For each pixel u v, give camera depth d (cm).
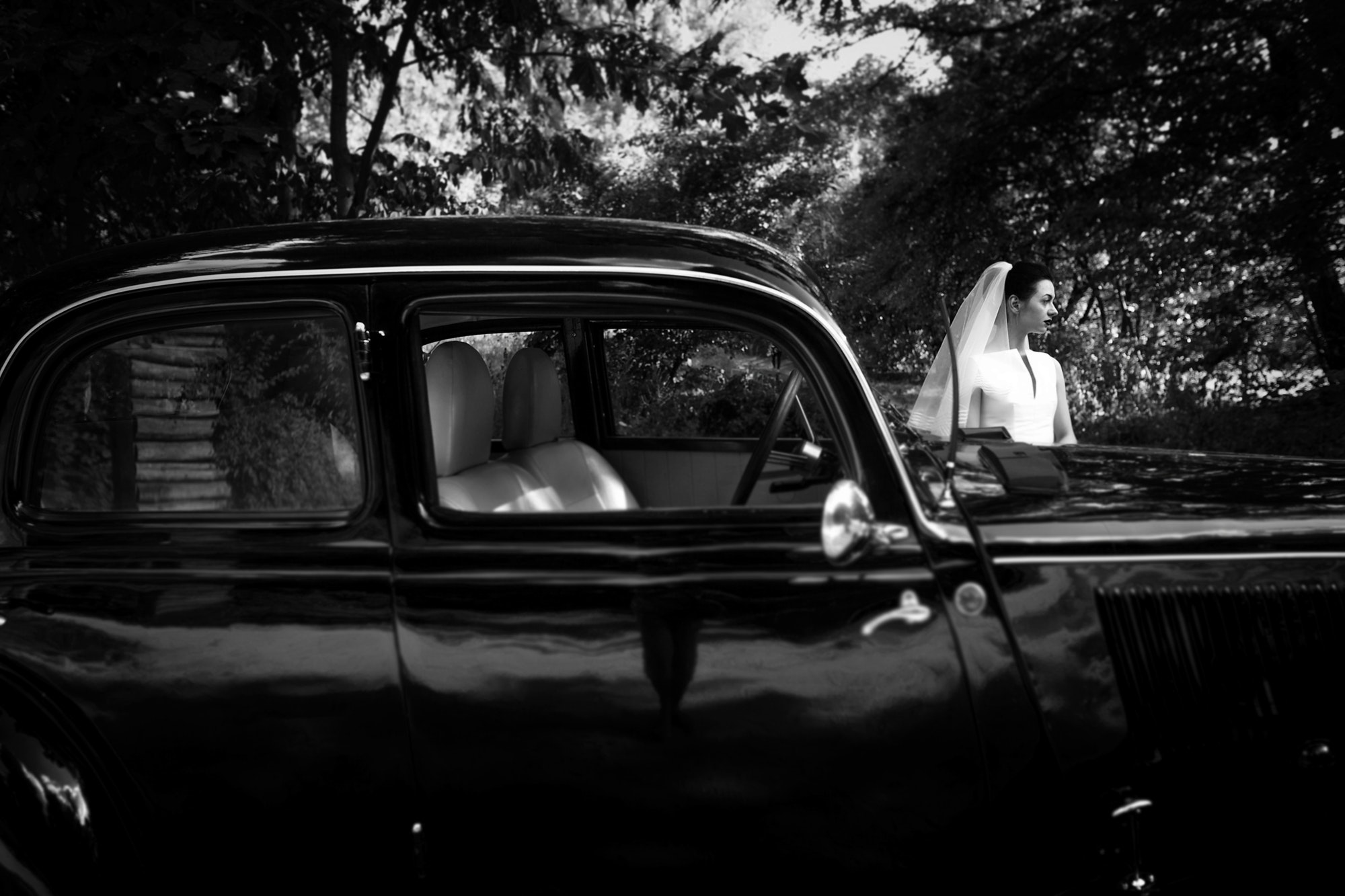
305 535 208
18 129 513
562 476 258
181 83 491
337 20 720
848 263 1440
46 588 211
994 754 201
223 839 209
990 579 202
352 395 212
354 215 893
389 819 206
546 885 208
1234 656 215
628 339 269
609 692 201
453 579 203
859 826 202
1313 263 988
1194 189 1163
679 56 938
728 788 202
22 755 202
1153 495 228
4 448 215
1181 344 1094
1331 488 236
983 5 1485
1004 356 409
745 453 270
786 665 199
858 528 187
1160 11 1191
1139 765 209
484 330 273
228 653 206
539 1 981
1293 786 220
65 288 220
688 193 1465
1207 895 221
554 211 1466
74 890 198
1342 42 954
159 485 215
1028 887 205
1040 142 1371
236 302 214
